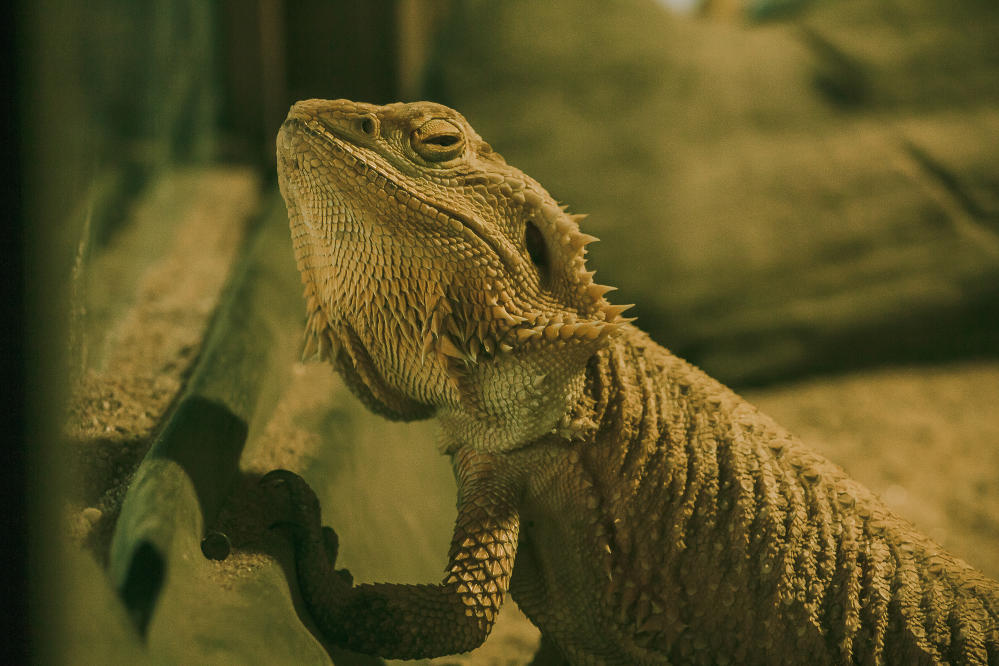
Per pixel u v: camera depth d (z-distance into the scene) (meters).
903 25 0.56
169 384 0.27
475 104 0.50
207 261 0.40
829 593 0.22
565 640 0.23
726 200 0.50
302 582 0.21
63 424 0.16
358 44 0.60
